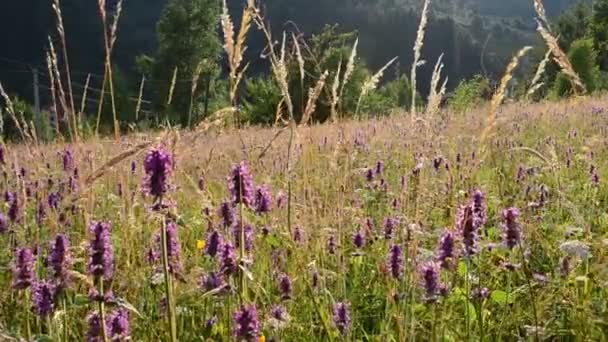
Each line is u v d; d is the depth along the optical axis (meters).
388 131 9.79
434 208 4.48
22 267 2.89
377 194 5.69
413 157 4.86
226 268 2.77
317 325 3.30
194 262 3.96
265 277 3.78
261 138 9.44
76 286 3.32
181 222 2.54
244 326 2.55
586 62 37.06
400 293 3.19
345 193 4.28
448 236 2.96
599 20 46.25
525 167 6.30
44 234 4.35
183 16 50.56
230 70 3.02
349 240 4.51
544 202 4.81
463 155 5.95
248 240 3.34
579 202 5.10
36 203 4.93
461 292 3.26
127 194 4.10
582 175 6.27
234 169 2.81
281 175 5.43
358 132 8.67
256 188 3.41
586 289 3.22
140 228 4.05
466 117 9.95
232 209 3.31
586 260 3.42
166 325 3.23
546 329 3.01
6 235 4.39
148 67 52.00
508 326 3.24
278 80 3.34
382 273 3.61
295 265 3.73
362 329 3.26
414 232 3.17
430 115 3.48
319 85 3.38
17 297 3.48
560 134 9.48
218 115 3.09
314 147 4.50
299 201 4.36
